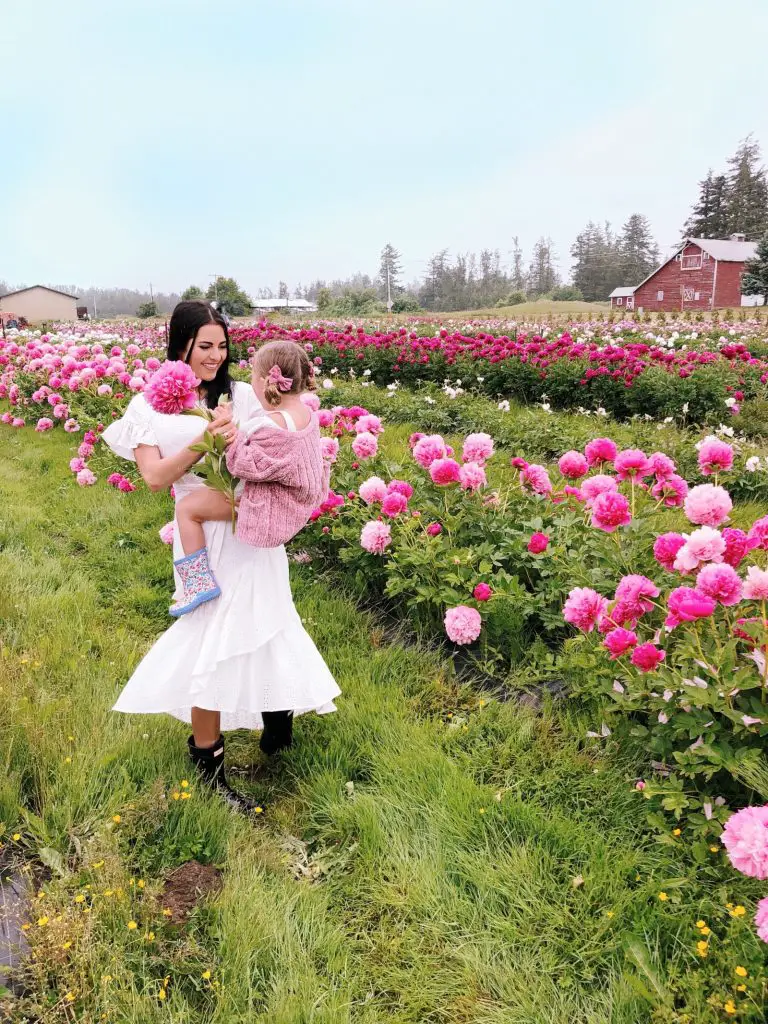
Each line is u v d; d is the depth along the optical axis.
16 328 30.62
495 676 3.45
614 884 2.24
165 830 2.44
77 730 2.84
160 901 2.17
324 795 2.73
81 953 1.90
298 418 2.45
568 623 3.53
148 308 88.38
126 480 5.84
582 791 2.69
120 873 2.15
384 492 4.10
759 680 2.41
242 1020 1.85
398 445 7.69
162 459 2.38
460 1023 1.92
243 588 2.47
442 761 2.82
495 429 8.48
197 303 2.60
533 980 2.00
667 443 7.30
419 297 153.00
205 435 2.28
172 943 2.05
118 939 2.00
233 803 2.64
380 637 3.89
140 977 1.93
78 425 8.05
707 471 3.57
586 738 2.93
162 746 2.84
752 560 3.28
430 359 12.43
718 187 95.75
